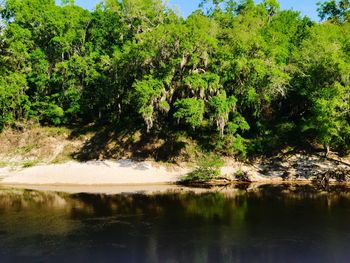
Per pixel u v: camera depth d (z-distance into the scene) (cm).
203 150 3900
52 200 2853
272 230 2103
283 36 4200
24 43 4784
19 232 2089
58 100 4581
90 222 2270
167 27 3531
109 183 3494
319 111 3300
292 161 3772
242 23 4031
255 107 3906
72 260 1716
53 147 4166
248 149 3841
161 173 3688
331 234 2030
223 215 2409
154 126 4141
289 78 3556
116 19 4691
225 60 3534
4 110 4438
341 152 3834
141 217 2377
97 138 4222
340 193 3028
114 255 1772
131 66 3894
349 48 3588
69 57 4681
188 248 1852
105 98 4522
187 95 3719
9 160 4056
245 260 1703
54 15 4788
